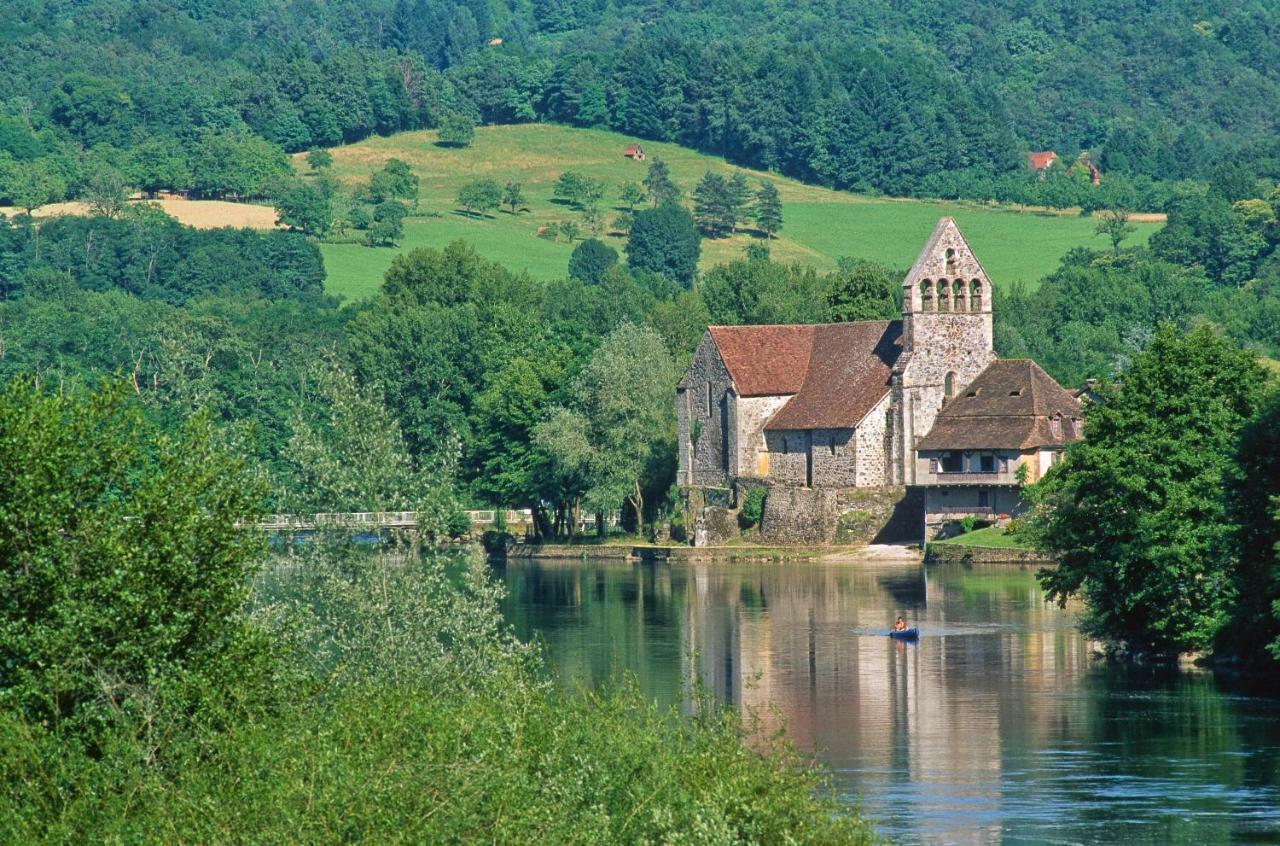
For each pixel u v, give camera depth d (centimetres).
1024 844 8194
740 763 7038
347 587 8481
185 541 6844
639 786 6625
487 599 8762
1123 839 8250
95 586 6644
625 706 7356
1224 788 9094
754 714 8075
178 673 6644
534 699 7238
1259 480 11819
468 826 5994
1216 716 10775
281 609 8250
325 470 8712
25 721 6275
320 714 6738
